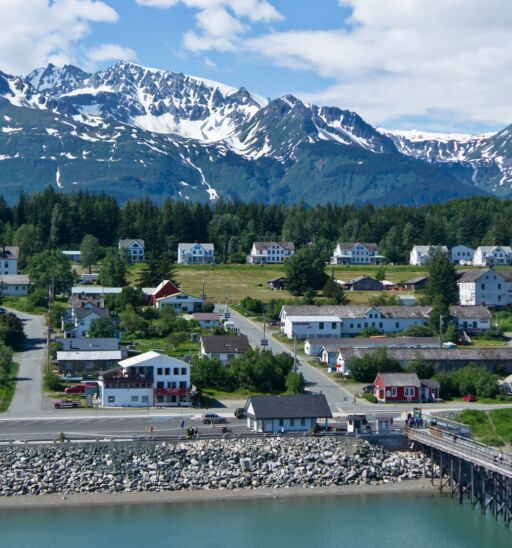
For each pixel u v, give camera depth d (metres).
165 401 167.50
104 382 165.75
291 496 129.62
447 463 134.38
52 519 120.12
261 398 149.12
